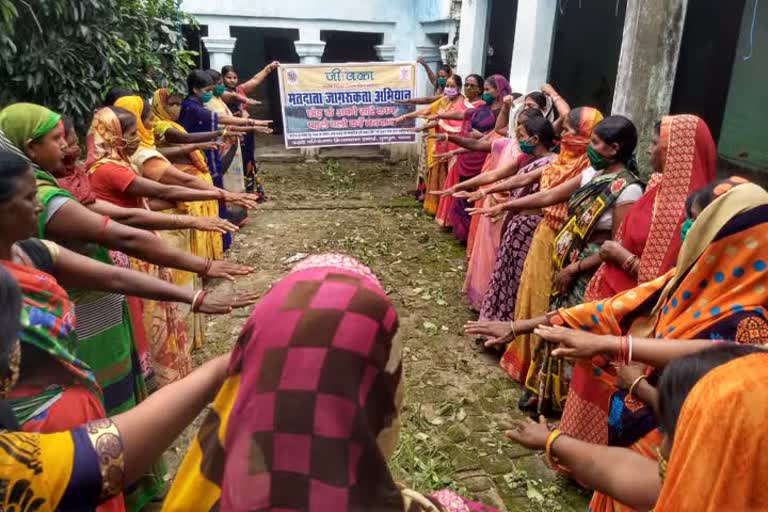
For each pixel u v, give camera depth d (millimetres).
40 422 1649
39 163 2221
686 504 1089
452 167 6785
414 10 10422
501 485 3027
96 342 2369
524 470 3135
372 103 9188
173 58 6918
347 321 921
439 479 3018
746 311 1725
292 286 978
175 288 2186
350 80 9055
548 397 3461
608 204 2928
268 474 858
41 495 1066
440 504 1104
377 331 943
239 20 9789
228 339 4465
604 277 2736
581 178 3283
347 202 8281
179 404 1252
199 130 5934
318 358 896
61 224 2160
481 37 8055
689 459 1085
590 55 7488
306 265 1031
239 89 7848
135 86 5785
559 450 1612
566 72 7473
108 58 5238
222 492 893
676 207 2387
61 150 2264
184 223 2773
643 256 2471
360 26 10320
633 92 4512
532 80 6180
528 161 4273
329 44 12664
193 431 3334
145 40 6133
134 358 2711
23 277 1641
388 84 9141
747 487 1022
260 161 10570
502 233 4348
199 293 2207
